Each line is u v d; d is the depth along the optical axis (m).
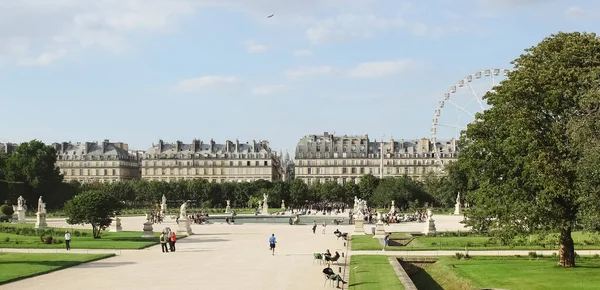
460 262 100.69
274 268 96.75
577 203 85.88
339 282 81.88
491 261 101.25
